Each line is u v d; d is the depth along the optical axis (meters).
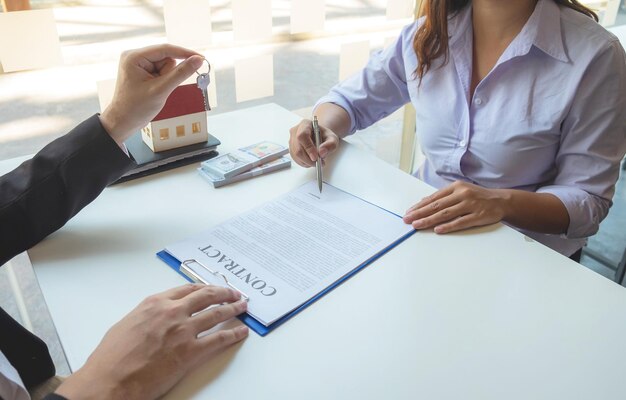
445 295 0.71
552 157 1.11
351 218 0.87
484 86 1.10
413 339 0.64
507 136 1.09
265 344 0.63
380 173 1.02
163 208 0.90
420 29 1.19
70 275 0.74
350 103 1.31
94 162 0.83
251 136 1.16
